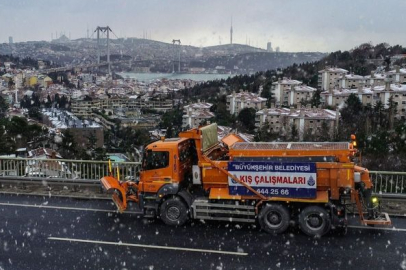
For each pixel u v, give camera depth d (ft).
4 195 49.19
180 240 34.45
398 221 38.70
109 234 35.94
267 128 193.06
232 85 423.23
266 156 36.11
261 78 409.69
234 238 34.83
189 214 38.19
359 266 29.25
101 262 30.25
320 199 34.63
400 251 31.76
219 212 36.91
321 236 34.83
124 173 51.31
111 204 45.29
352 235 35.22
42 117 346.54
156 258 30.89
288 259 30.50
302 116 193.98
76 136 240.73
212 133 40.32
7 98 484.33
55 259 30.78
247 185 36.24
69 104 480.23
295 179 34.99
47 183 50.34
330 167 34.68
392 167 89.81
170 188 37.88
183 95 465.06
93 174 55.77
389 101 203.00
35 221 39.50
